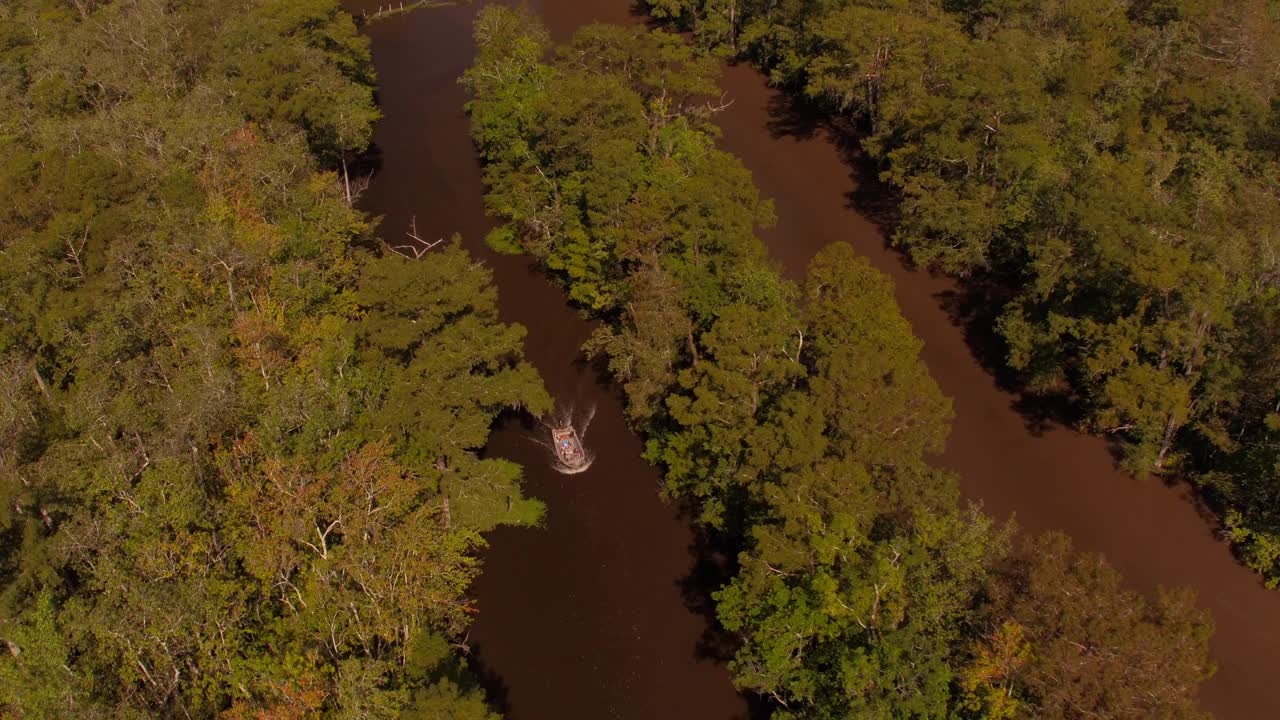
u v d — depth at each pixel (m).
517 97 94.06
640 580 65.50
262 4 116.75
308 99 93.31
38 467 58.97
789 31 115.88
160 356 68.88
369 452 57.69
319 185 86.31
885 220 96.81
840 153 107.94
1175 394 62.97
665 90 98.25
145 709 47.00
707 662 60.34
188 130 85.62
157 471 56.62
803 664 50.50
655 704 58.38
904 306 86.38
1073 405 74.38
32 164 81.88
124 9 118.69
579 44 99.56
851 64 99.94
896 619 47.16
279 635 51.75
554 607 64.12
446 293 65.00
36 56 110.38
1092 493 68.25
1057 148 82.94
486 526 69.12
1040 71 91.50
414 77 129.88
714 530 67.88
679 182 79.00
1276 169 79.50
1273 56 88.31
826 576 48.22
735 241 70.56
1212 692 56.00
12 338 70.38
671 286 69.31
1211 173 77.50
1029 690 44.66
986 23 102.88
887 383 58.38
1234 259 66.19
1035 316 74.88
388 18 146.62
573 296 85.44
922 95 91.38
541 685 59.56
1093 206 69.94
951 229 82.94
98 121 89.69
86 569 54.47
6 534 53.91
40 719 44.56
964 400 76.62
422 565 53.72
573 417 78.44
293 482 56.28
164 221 76.25
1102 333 67.56
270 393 62.84
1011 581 49.31
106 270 72.75
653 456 71.06
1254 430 65.25
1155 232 68.81
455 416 65.50
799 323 66.19
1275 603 60.38
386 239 98.50
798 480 51.47
